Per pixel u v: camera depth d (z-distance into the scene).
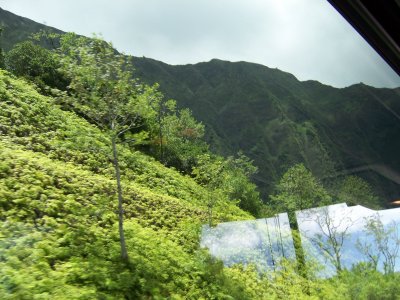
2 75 18.00
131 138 10.51
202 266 10.87
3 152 12.27
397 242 8.87
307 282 10.69
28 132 15.91
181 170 23.78
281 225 11.84
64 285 6.92
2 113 16.03
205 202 16.42
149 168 19.58
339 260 9.64
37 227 8.73
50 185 11.34
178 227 13.31
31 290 6.37
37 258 7.36
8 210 8.91
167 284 9.09
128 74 9.48
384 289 8.86
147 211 13.46
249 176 14.16
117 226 10.67
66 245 8.59
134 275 8.50
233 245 12.77
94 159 15.98
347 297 9.30
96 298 7.05
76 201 11.22
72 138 10.45
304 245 10.92
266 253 12.14
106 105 9.56
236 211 14.97
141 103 9.93
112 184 14.15
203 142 22.55
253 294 10.70
